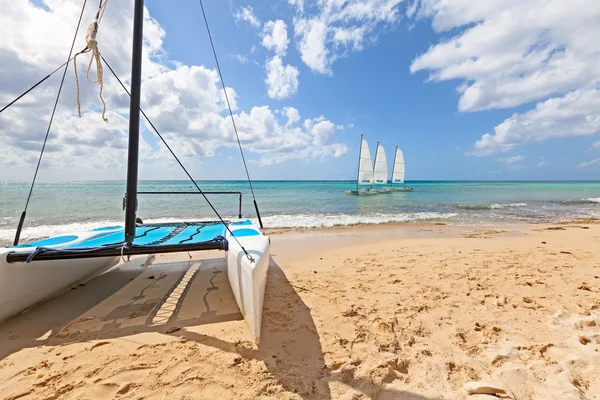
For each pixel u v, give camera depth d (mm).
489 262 4934
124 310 3080
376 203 19297
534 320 2809
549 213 13930
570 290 3549
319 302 3260
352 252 5895
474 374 2027
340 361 2158
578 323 2719
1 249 2906
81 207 14344
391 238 7609
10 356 2213
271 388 1869
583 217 12375
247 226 4863
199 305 3217
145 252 3109
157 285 3881
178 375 1992
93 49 2896
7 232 8516
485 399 1775
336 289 3680
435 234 8234
